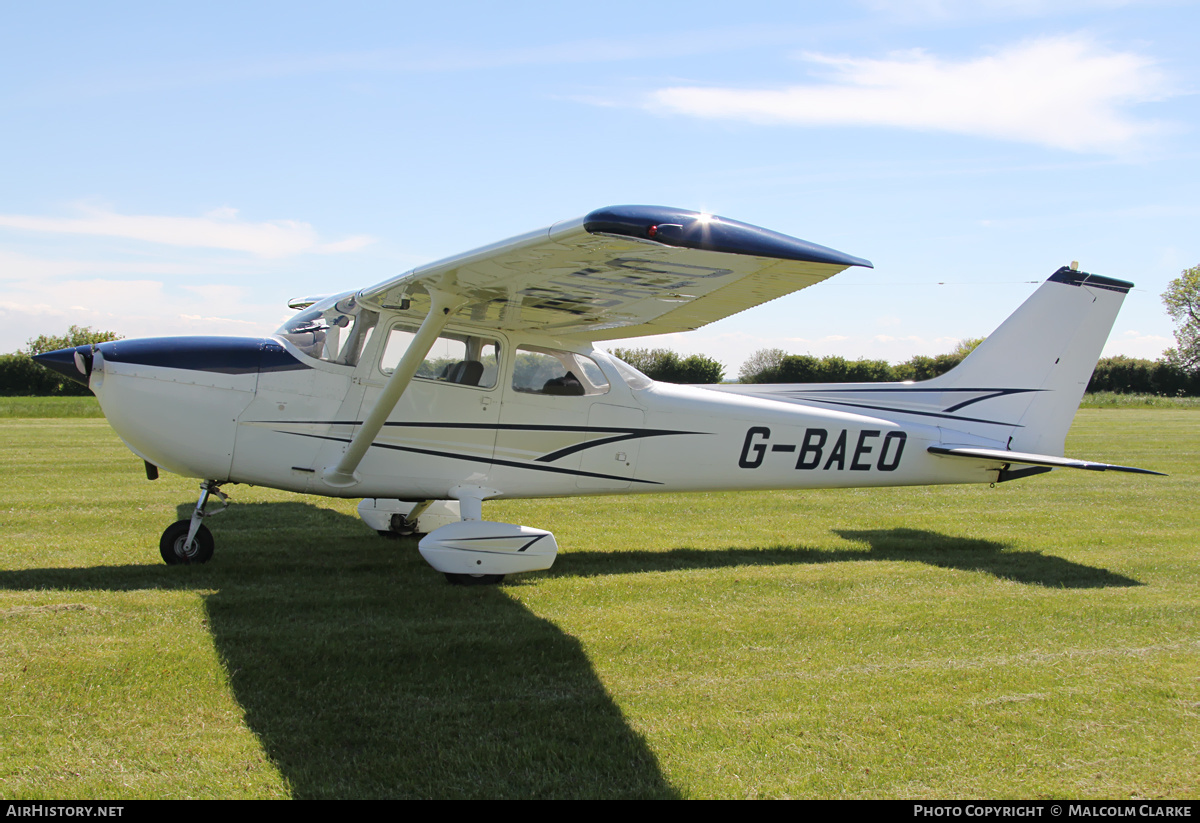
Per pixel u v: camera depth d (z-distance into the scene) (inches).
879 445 255.0
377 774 100.4
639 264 144.3
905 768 105.8
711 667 140.4
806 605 180.7
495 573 191.9
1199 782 103.7
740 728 115.9
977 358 266.8
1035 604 183.0
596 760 105.7
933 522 302.7
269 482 204.1
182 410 193.9
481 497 215.8
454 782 99.3
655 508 327.3
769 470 245.6
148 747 105.6
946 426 263.4
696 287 159.0
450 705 121.3
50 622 149.9
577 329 214.2
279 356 201.6
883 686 132.5
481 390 213.8
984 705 125.4
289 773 100.0
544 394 220.5
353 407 203.8
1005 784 102.4
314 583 189.3
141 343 196.7
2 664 129.0
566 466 225.1
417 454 209.6
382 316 204.2
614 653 145.8
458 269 156.2
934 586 200.2
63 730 109.3
